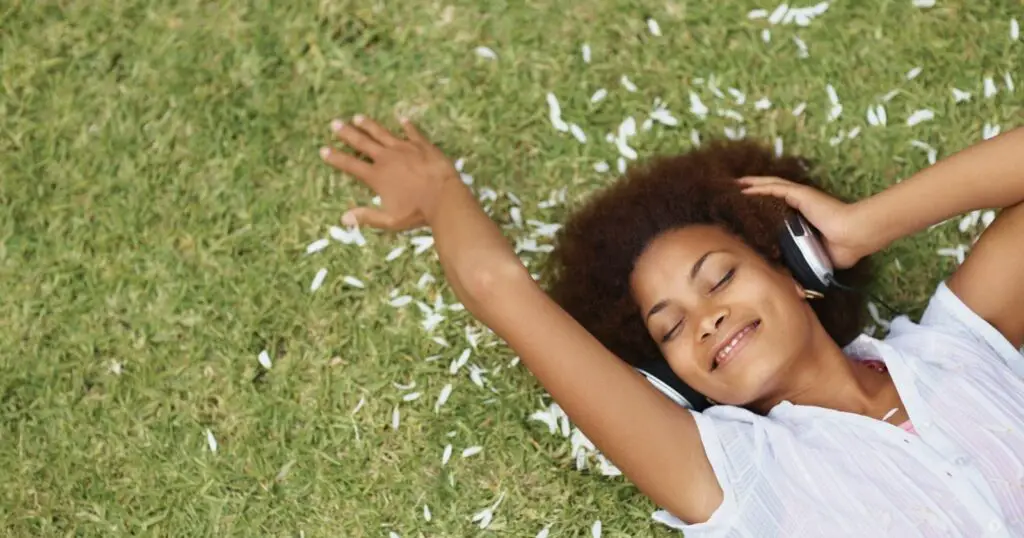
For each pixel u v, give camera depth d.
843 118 2.22
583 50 2.22
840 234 1.88
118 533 2.15
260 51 2.21
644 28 2.24
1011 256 1.83
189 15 2.22
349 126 2.08
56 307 2.17
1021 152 1.78
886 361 1.83
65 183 2.18
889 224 1.86
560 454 2.16
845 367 1.87
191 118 2.20
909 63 2.23
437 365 2.18
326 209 2.19
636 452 1.73
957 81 2.22
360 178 2.03
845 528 1.71
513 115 2.22
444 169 1.97
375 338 2.18
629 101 2.22
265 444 2.16
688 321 1.82
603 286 1.97
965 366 1.82
